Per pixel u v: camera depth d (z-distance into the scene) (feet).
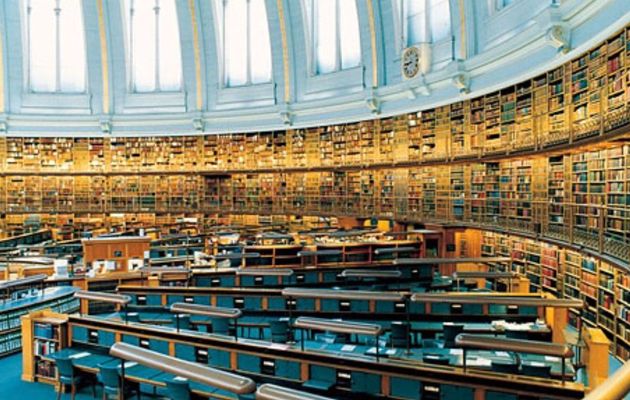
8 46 73.41
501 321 27.12
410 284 38.83
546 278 36.09
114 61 75.25
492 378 17.44
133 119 74.18
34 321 25.79
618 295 27.22
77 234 65.41
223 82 74.74
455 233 48.03
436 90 50.80
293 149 68.03
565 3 31.42
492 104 43.29
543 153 33.86
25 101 75.00
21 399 23.66
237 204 71.51
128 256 39.93
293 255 44.24
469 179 46.52
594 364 21.24
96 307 34.30
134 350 16.52
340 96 62.75
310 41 68.08
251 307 31.48
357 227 61.16
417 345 24.44
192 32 73.20
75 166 74.13
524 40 37.27
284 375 20.90
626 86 25.59
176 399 19.25
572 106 32.22
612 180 27.84
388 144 58.13
